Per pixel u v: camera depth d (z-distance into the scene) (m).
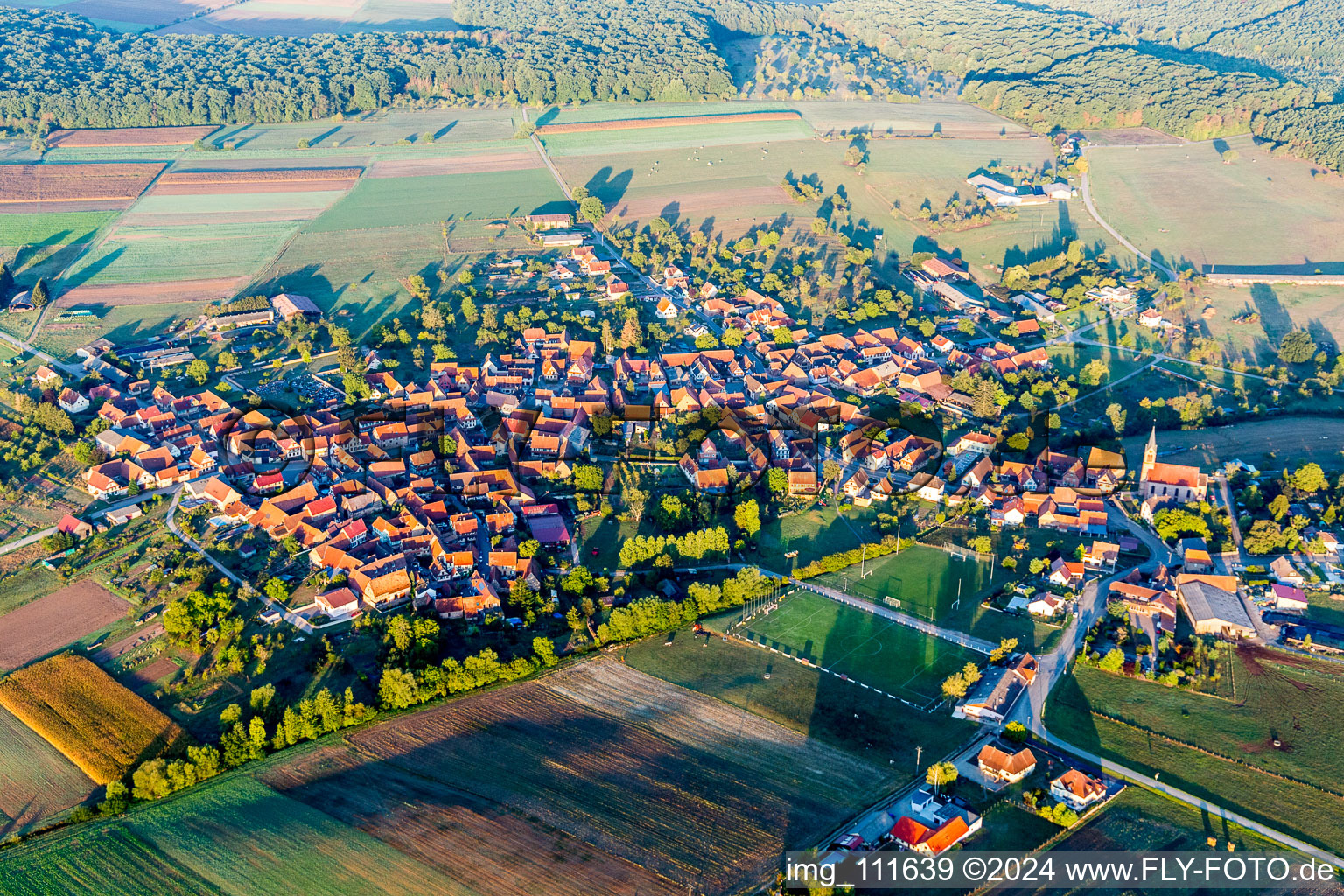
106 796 172.38
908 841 161.25
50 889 156.25
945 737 187.00
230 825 167.00
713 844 162.88
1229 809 170.62
